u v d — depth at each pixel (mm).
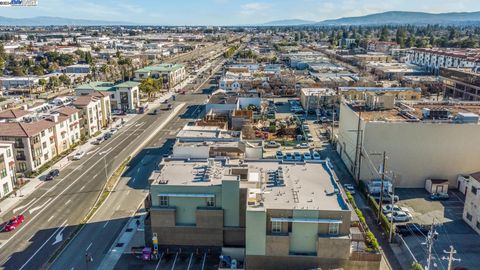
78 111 110688
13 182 80750
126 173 88188
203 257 57438
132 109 147875
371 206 72500
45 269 54938
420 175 80375
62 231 64562
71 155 99375
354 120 86438
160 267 55375
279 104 157750
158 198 56594
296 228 50812
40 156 90750
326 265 51156
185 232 57250
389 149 79312
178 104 161500
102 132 120688
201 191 55750
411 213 70188
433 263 55719
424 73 199500
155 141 111625
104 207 72500
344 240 49906
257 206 51281
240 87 172000
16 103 152500
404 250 59250
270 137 115812
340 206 51812
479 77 143125
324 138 114562
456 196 77062
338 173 88438
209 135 82312
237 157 71000
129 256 57969
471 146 78125
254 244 51344
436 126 77250
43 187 81062
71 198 76125
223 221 56406
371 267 50875
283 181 59156
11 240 61906
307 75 197750
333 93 147250
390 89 143125
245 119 103125
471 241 61562
